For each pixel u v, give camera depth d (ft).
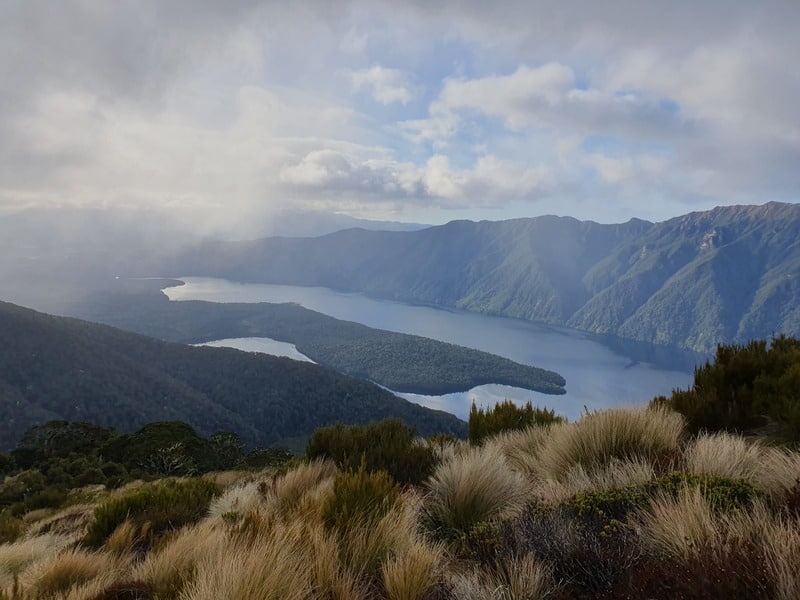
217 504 20.95
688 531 7.68
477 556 9.59
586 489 11.57
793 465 10.12
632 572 7.11
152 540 16.47
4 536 30.58
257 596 7.63
